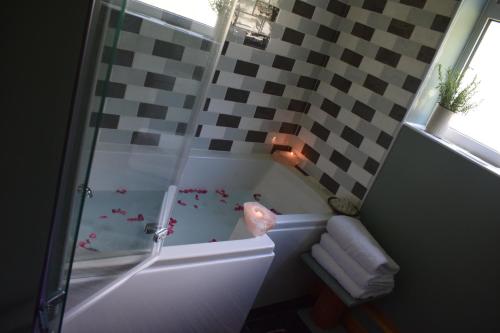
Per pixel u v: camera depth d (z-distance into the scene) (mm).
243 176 2750
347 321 2361
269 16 2330
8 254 1061
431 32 2107
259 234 1857
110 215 1229
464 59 2129
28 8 871
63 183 679
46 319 747
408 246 2117
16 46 902
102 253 1260
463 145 2119
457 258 1908
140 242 1369
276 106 2699
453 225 1938
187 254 1495
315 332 2287
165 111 1331
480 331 1801
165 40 1235
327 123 2670
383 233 2250
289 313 2383
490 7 2018
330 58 2666
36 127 962
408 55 2213
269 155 2871
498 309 1746
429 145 2076
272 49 2449
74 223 733
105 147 1209
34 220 1027
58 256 736
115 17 670
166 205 1458
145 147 1312
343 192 2521
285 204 2662
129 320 1437
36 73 924
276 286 2322
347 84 2545
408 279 2109
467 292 1859
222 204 2625
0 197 1012
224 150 2652
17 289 1090
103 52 673
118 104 1229
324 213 2373
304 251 2287
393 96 2275
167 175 1433
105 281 1259
